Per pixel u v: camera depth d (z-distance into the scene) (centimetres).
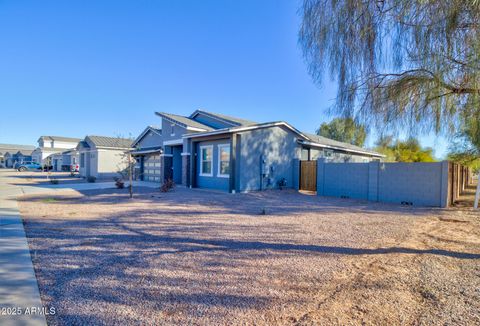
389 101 610
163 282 359
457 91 536
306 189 1658
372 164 1257
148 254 469
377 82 604
